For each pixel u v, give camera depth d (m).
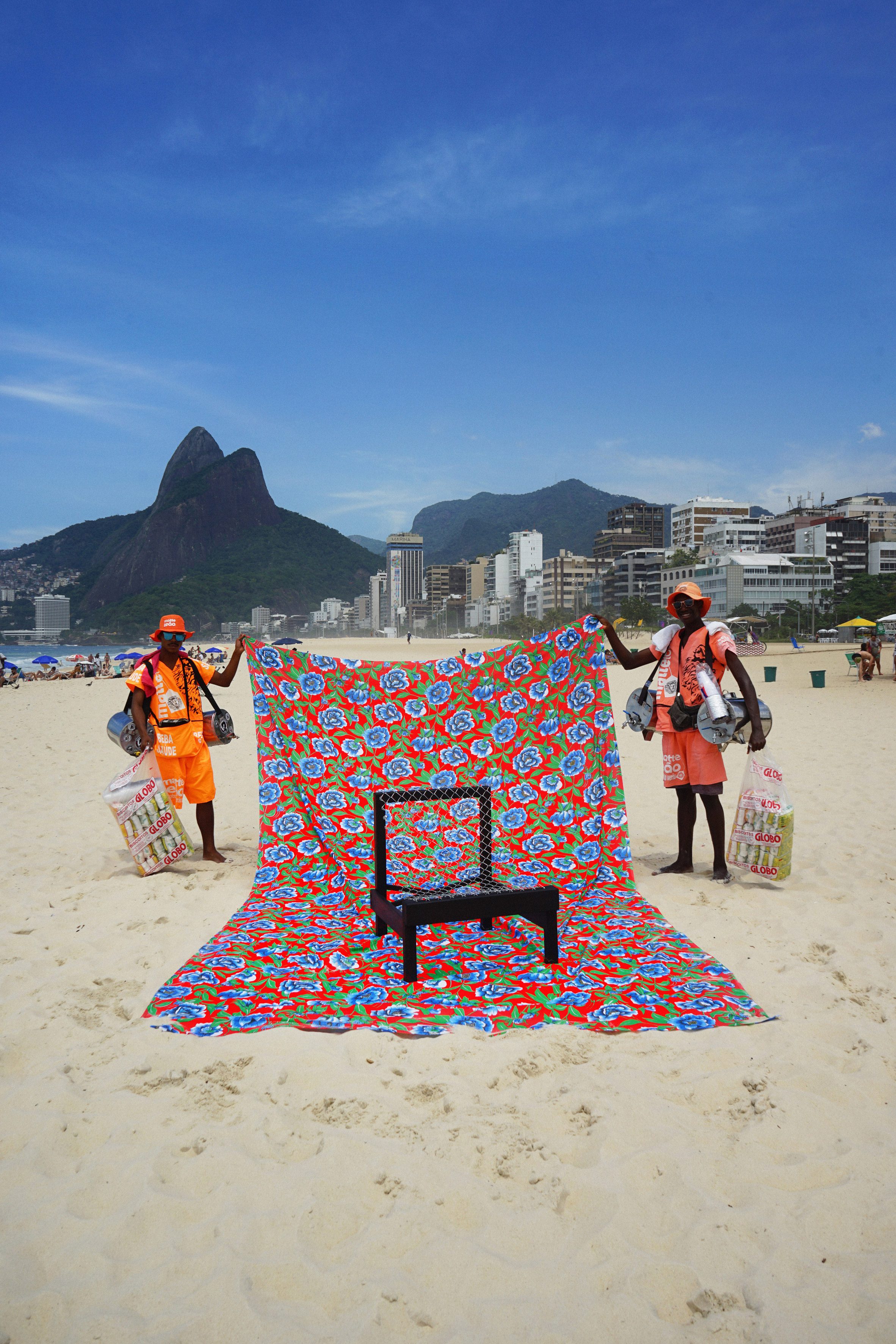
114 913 4.92
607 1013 3.41
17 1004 3.65
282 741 5.34
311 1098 2.83
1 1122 2.73
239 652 5.43
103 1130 2.67
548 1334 1.88
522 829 5.26
